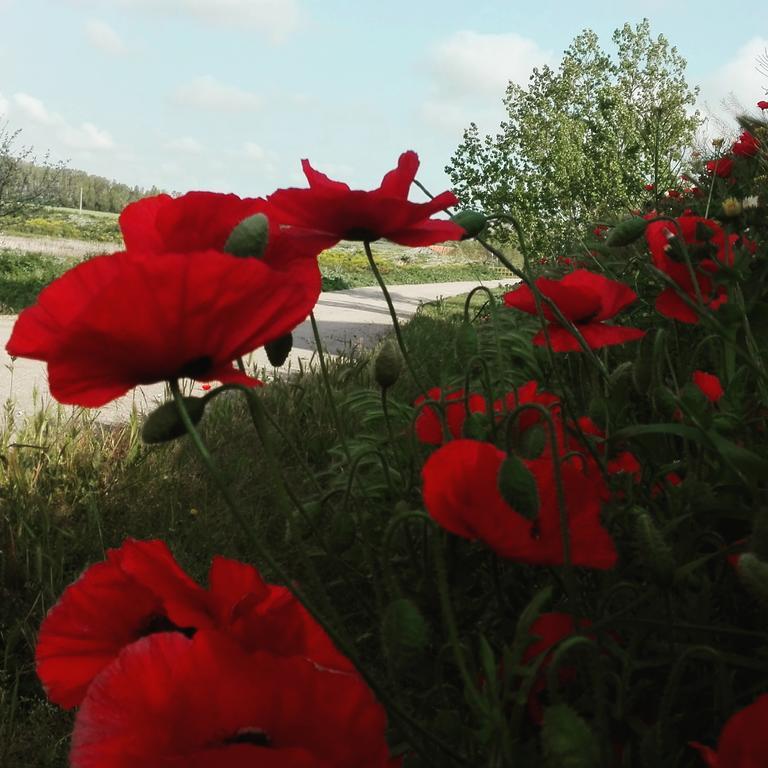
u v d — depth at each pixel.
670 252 1.77
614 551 1.03
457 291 28.42
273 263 1.06
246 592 0.90
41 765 2.02
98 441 4.15
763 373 1.53
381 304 20.28
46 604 2.67
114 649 0.88
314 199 1.23
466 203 13.80
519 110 14.35
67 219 62.91
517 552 0.99
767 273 1.85
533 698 1.08
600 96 14.27
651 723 1.17
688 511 1.35
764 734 0.68
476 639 1.32
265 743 0.72
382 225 1.27
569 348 1.64
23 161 21.53
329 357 5.93
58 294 0.80
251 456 3.73
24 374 7.50
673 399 1.45
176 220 1.00
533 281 1.57
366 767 0.72
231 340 0.80
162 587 0.84
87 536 3.10
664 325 3.11
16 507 3.15
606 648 1.11
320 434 3.67
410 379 4.65
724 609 1.37
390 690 1.27
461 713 1.16
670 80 14.45
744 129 4.17
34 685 2.38
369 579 1.61
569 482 1.07
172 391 0.83
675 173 5.79
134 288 0.73
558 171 12.75
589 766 0.69
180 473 3.59
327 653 0.88
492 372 2.73
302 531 1.41
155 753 0.68
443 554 1.30
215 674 0.70
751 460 1.24
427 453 2.31
